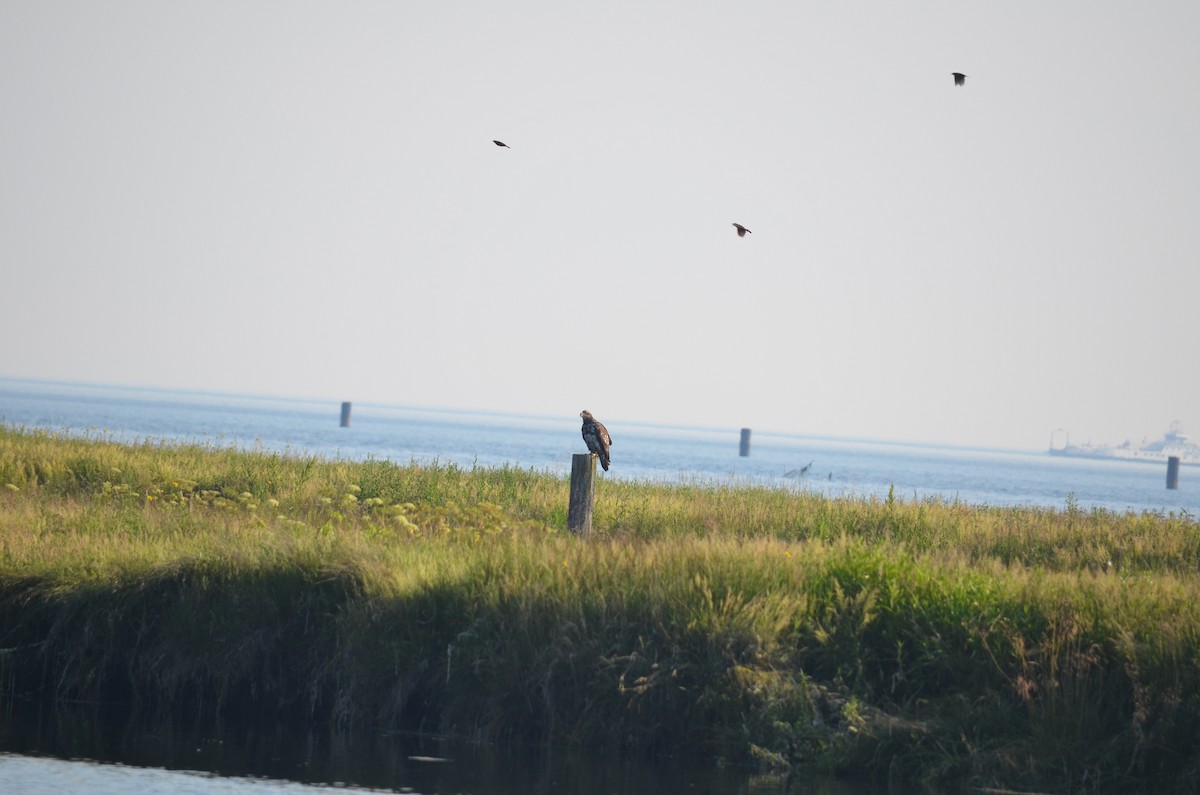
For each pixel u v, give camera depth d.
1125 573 18.78
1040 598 16.31
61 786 14.30
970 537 24.94
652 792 14.51
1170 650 14.79
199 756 15.57
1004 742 14.98
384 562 18.00
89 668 17.69
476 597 16.89
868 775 15.09
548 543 19.39
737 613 16.14
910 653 16.05
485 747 15.96
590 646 16.05
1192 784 14.09
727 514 26.55
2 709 17.17
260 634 17.31
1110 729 14.85
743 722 15.52
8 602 18.02
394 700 16.69
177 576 17.94
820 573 17.23
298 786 14.55
